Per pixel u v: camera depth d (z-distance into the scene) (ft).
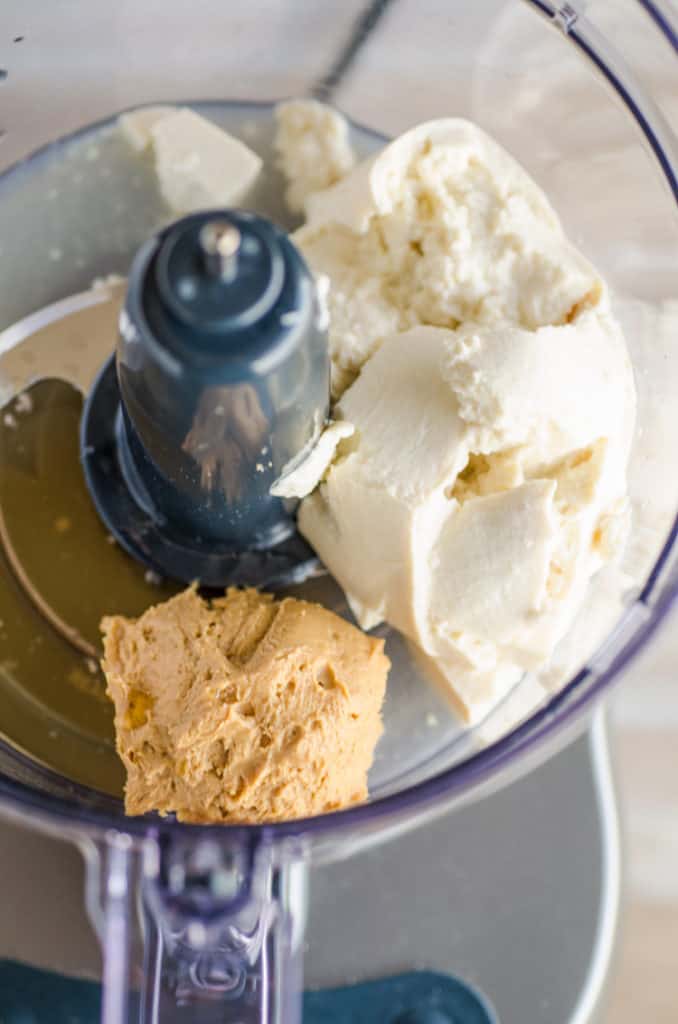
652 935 2.16
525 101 1.78
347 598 1.59
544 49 1.75
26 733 1.59
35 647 1.62
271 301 1.30
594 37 1.68
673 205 1.65
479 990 1.71
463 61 1.81
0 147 1.81
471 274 1.57
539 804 1.75
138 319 1.32
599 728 1.76
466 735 1.58
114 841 1.47
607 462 1.50
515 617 1.48
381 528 1.48
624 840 1.78
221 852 1.43
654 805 2.15
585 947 1.73
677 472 1.58
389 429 1.50
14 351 1.69
